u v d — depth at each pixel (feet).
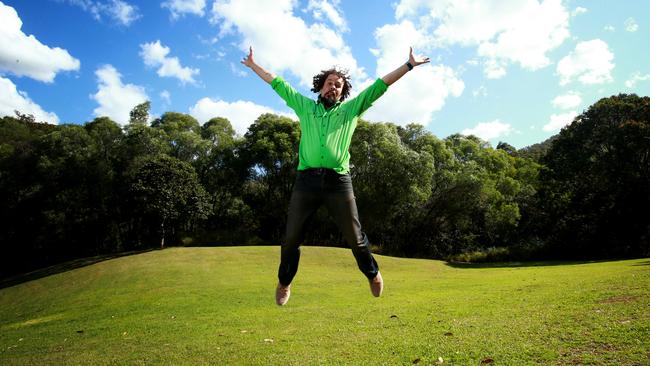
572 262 88.12
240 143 133.90
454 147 142.61
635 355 13.48
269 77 11.07
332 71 10.80
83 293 59.26
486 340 17.92
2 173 124.67
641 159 103.45
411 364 15.96
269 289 50.67
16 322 46.73
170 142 131.23
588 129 110.11
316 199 9.81
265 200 137.28
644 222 99.04
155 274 67.46
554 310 23.21
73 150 124.06
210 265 75.46
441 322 24.09
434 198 126.82
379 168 116.26
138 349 24.53
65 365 22.15
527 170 156.04
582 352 14.55
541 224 120.67
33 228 122.93
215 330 28.66
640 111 103.55
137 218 123.95
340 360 17.43
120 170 125.70
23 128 156.97
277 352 20.15
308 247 95.81
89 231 127.24
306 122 10.16
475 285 47.62
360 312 31.81
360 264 10.19
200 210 104.99
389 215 118.73
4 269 122.62
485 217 128.47
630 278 34.19
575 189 110.73
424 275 68.03
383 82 9.95
